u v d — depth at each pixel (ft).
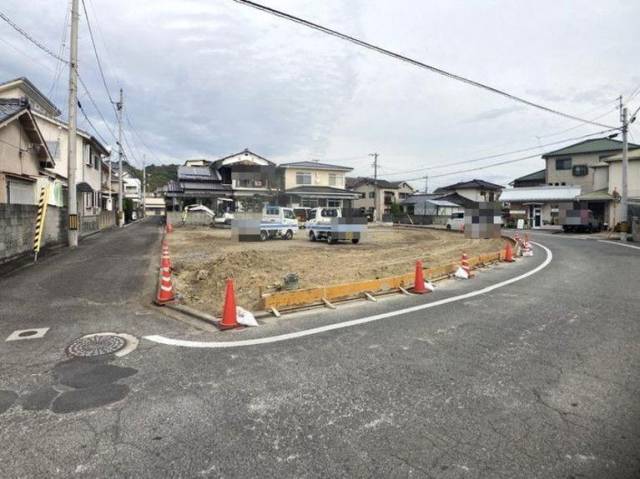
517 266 37.88
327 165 133.39
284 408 10.35
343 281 28.53
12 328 16.62
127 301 21.52
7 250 31.55
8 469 7.88
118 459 8.21
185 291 24.68
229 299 17.17
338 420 9.80
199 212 97.96
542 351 14.56
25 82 69.77
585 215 90.53
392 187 178.29
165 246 22.24
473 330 17.08
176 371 12.56
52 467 7.95
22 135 43.24
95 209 87.97
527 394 11.21
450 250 52.70
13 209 32.55
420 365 13.20
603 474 7.84
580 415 10.09
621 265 37.42
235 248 50.60
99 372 12.42
